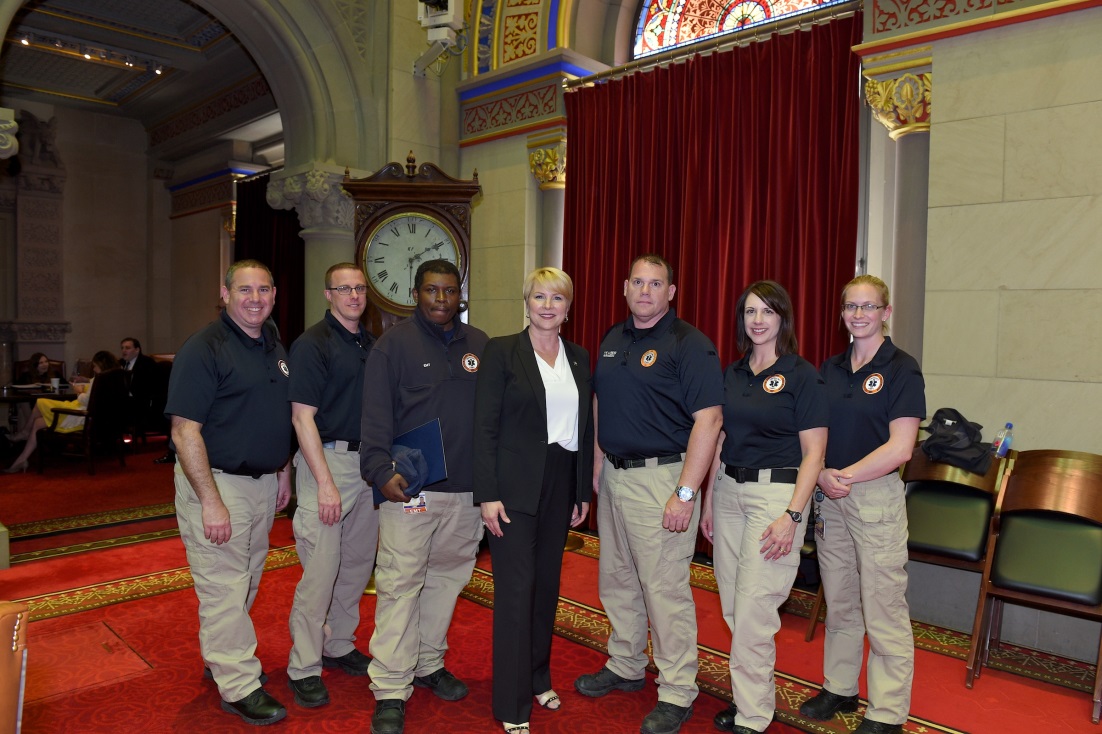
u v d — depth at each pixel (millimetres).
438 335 2850
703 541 4938
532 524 2666
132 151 11203
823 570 2826
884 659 2621
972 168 3625
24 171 10219
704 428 2576
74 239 10727
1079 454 3271
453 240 4598
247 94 9016
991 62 3551
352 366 3057
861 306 2660
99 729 2701
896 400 2594
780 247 4527
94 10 7547
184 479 2805
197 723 2754
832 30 4316
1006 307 3555
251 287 2785
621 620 3014
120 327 11180
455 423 2801
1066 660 3422
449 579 2988
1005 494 3324
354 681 3129
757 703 2570
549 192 5820
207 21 7750
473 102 6113
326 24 5645
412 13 5922
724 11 5297
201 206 10617
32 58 8734
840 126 4309
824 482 2625
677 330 2729
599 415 2859
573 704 2934
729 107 4742
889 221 4254
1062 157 3381
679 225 5031
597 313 5457
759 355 2668
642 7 5801
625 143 5262
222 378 2730
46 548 4859
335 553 2986
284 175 5801
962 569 3301
